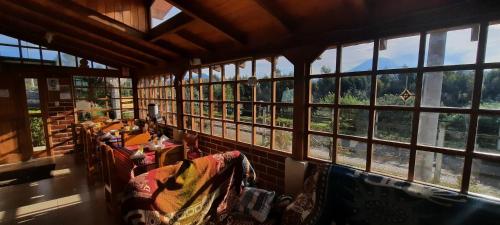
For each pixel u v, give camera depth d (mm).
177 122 4387
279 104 2645
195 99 3971
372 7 1830
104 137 3238
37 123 4684
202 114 3854
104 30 3539
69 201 2828
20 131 4461
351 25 1953
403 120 1843
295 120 2424
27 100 4520
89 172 3365
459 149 1570
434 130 1787
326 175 1971
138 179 1705
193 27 2939
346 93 2129
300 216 1886
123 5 3127
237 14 2438
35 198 2902
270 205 2092
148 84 5488
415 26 1650
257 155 2936
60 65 4797
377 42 1848
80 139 4660
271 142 2777
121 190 2381
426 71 1642
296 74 2377
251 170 2422
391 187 1659
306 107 2375
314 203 1941
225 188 2168
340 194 1874
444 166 1811
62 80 4828
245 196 2152
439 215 1465
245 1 2186
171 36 3334
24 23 3725
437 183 1804
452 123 1709
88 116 5207
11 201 2820
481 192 1616
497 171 1555
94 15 2848
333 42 2070
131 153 2617
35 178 3576
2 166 4152
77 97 5047
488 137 1510
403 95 1811
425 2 1587
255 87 2924
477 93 1463
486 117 1509
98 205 2734
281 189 2691
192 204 1896
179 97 4230
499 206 1308
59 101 4828
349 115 2148
